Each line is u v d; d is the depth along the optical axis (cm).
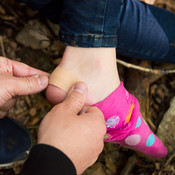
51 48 75
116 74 57
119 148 71
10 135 61
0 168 66
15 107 71
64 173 43
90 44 54
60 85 54
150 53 65
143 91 71
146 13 60
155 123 73
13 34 73
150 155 66
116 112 57
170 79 76
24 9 74
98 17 53
